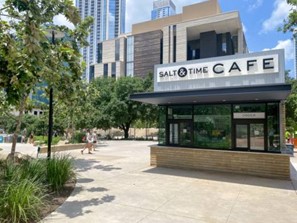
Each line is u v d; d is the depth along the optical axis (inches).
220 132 494.9
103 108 1609.3
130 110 1642.5
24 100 442.9
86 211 241.0
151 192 316.5
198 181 386.0
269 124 452.1
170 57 3240.7
